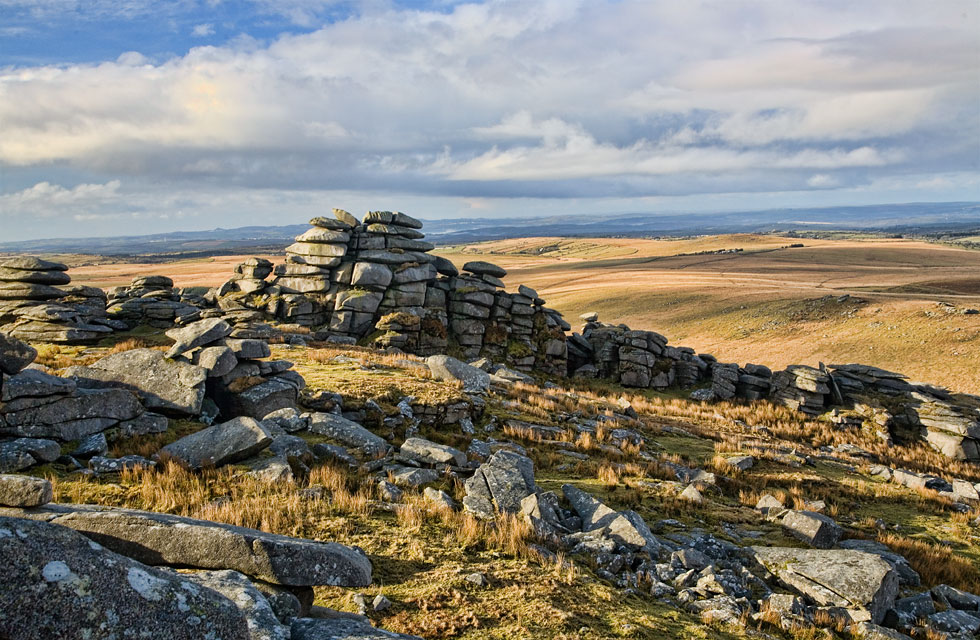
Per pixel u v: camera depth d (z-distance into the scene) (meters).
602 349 58.50
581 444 26.72
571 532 15.93
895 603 14.11
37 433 15.04
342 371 31.98
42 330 38.66
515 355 55.53
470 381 33.91
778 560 15.20
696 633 10.65
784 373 51.53
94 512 8.16
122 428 17.08
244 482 14.72
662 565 13.99
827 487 26.34
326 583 8.08
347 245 58.06
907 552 18.55
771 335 114.81
